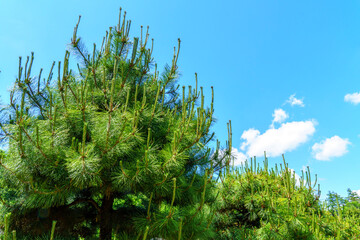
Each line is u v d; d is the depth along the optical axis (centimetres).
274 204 613
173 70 591
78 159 335
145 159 377
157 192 428
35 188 383
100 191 480
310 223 534
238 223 715
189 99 498
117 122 404
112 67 544
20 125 353
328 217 589
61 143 399
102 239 484
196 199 466
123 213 522
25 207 415
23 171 367
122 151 399
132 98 530
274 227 543
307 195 607
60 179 397
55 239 414
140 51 588
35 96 449
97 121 411
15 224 426
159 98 593
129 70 525
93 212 560
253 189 716
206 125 461
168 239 401
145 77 577
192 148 490
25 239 404
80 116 419
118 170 410
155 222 378
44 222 448
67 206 489
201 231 450
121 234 466
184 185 465
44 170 381
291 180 610
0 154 378
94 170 357
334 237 537
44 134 382
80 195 547
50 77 463
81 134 435
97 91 509
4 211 422
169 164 403
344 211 703
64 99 427
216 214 679
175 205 487
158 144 486
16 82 431
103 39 573
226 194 730
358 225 616
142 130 471
